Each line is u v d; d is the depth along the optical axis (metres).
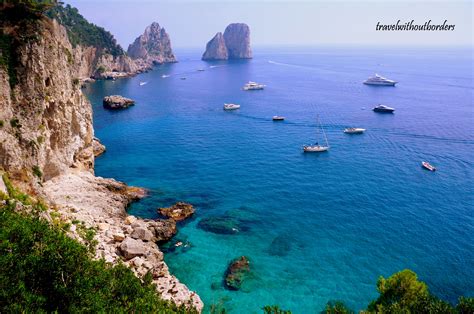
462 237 54.28
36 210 40.31
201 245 52.84
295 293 43.66
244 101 161.62
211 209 63.66
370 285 44.97
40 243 30.47
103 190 64.38
